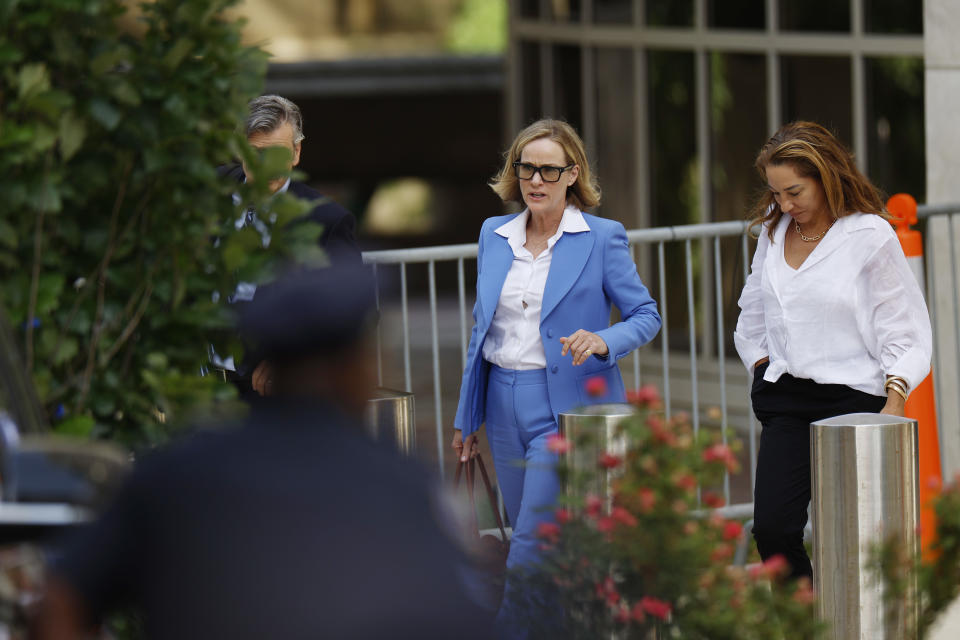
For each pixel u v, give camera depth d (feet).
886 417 49.62
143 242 42.24
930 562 45.88
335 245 56.24
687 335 131.34
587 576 40.16
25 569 31.91
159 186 42.01
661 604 39.22
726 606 39.81
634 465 40.29
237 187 42.86
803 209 53.62
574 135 56.59
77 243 41.57
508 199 58.03
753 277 57.21
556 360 55.72
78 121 40.04
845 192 53.72
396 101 302.25
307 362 29.89
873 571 46.57
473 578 32.91
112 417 43.11
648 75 137.59
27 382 36.76
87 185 41.11
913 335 53.42
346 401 30.17
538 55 158.61
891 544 45.24
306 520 28.17
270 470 28.58
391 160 306.55
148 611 28.43
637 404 41.01
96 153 41.39
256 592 27.84
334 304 29.84
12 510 29.99
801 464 55.16
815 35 117.29
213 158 42.65
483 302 56.70
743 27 125.29
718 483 41.32
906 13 108.78
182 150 41.57
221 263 42.86
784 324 54.80
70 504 30.25
